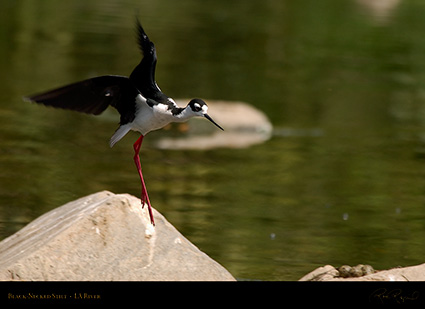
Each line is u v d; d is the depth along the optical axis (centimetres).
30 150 1608
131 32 2814
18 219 1221
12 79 2116
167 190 1419
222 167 1586
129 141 1742
